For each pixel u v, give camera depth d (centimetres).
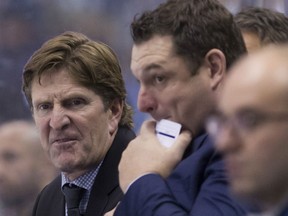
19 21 1352
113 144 603
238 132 340
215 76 471
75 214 595
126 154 479
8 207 841
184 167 459
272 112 335
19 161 843
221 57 471
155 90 473
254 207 354
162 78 471
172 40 470
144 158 472
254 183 337
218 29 475
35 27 1365
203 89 470
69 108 590
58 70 588
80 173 596
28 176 845
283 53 339
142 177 460
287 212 335
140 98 477
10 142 840
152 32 473
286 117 334
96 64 591
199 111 471
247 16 609
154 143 477
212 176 446
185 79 469
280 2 859
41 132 596
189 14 474
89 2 1391
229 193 432
